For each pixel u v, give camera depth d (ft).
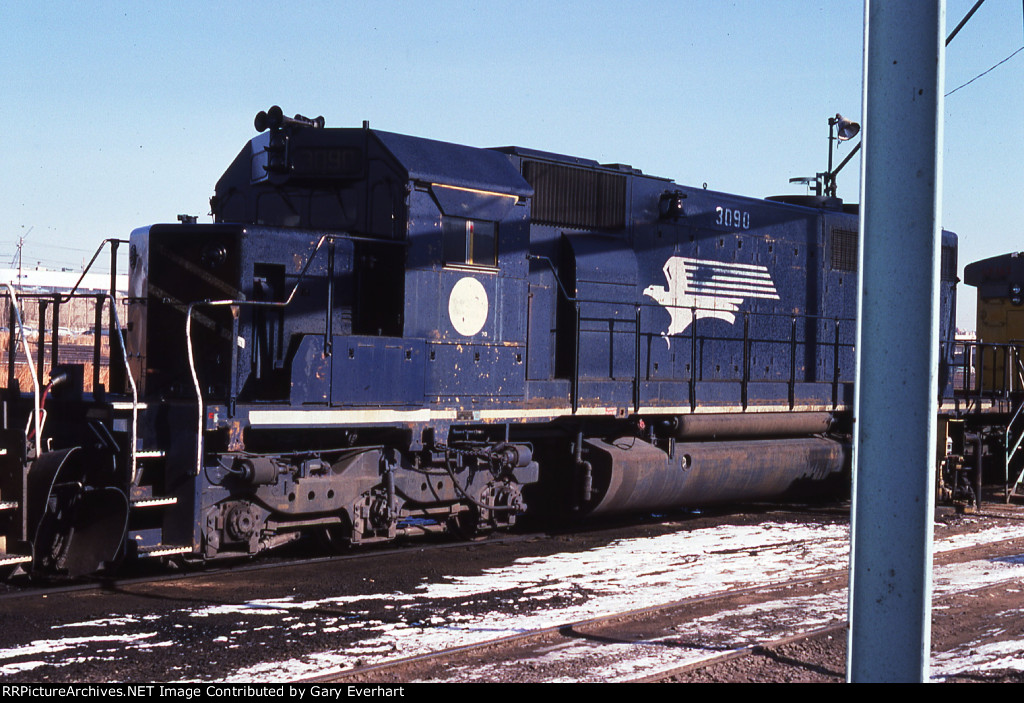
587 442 36.58
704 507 45.68
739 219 43.19
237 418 26.68
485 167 32.65
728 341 42.45
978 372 52.65
